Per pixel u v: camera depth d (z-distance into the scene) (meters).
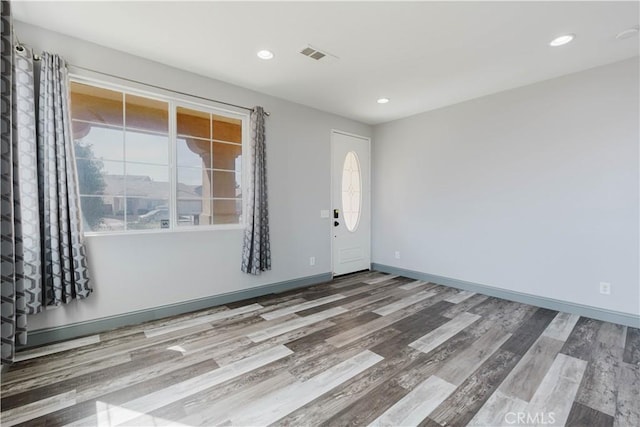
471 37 2.44
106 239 2.68
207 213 3.33
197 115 3.24
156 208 3.00
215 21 2.24
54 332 2.46
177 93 3.04
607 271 2.91
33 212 2.26
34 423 1.57
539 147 3.31
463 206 3.98
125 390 1.85
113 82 2.68
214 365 2.13
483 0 1.98
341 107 4.18
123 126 2.81
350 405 1.71
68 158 2.41
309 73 3.12
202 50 2.68
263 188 3.62
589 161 2.99
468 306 3.36
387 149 4.91
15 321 1.83
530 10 2.08
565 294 3.17
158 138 2.99
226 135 3.46
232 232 3.47
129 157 2.84
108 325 2.70
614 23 2.23
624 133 2.80
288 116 3.94
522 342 2.47
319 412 1.65
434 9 2.08
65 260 2.41
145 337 2.56
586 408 1.67
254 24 2.28
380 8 2.08
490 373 2.02
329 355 2.27
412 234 4.60
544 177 3.28
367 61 2.85
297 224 4.10
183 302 3.12
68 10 2.12
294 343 2.46
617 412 1.64
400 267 4.77
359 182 4.97
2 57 1.54
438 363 2.15
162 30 2.37
